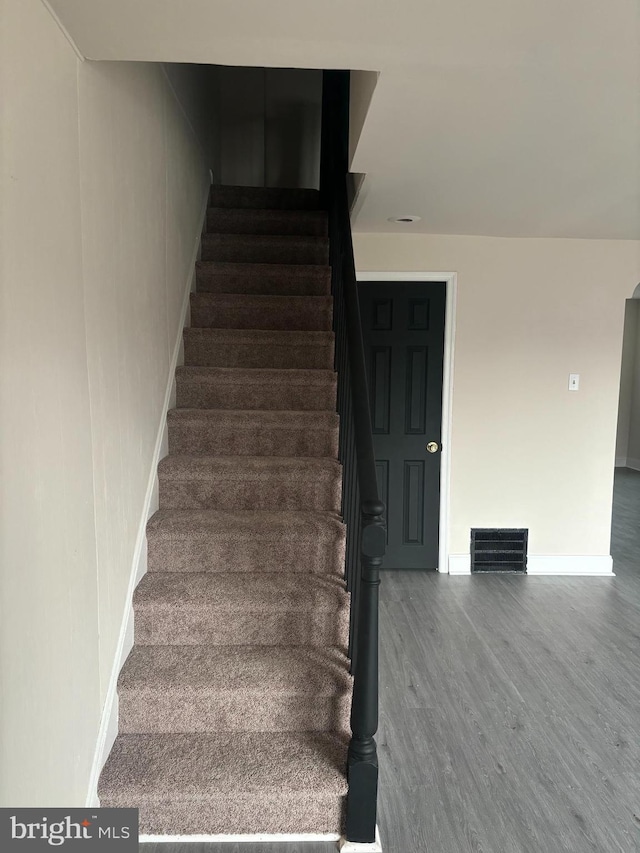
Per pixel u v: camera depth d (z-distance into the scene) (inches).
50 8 51.4
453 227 142.2
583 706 95.6
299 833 68.1
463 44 58.3
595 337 154.2
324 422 106.0
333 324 122.5
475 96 71.4
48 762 52.8
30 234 48.4
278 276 130.6
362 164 97.4
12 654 45.9
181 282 116.5
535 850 66.7
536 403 155.3
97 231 66.0
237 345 119.0
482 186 109.4
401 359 156.2
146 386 90.0
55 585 54.2
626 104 73.6
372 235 150.1
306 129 187.2
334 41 57.7
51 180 52.8
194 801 65.7
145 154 87.7
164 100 100.3
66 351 56.7
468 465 156.1
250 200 153.3
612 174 102.2
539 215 129.6
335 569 90.4
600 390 155.4
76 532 59.8
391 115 77.5
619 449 329.4
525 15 53.1
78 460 60.2
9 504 45.2
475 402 154.7
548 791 76.1
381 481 158.7
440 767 80.2
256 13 52.3
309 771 67.6
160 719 73.6
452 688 100.2
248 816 67.2
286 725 74.7
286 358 120.0
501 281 152.2
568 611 133.8
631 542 189.6
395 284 154.3
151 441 93.8
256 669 76.3
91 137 63.8
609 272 152.7
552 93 70.2
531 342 153.9
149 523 90.8
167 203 103.7
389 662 109.0
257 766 68.2
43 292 51.2
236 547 89.2
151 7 51.3
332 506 99.6
